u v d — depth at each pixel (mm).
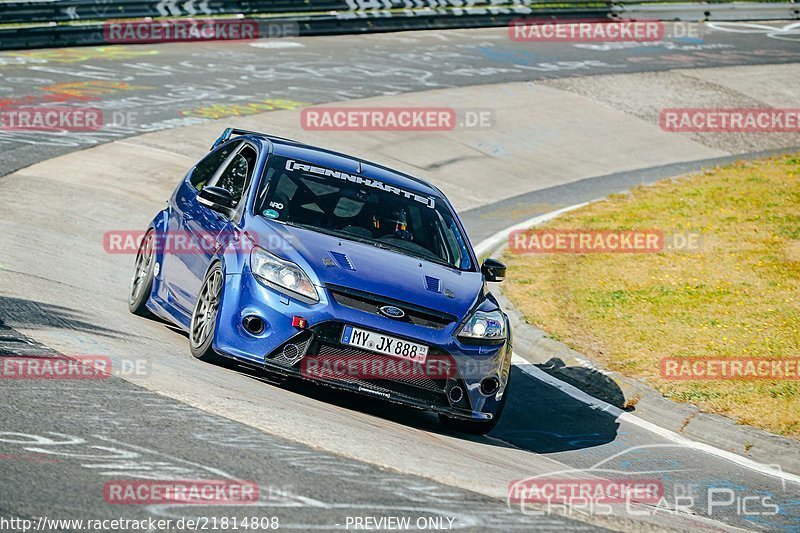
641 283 43062
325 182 27094
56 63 77625
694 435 29031
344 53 94125
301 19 100688
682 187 64062
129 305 29875
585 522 17281
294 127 66625
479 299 24641
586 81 91438
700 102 88938
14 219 39719
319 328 22172
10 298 26438
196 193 29000
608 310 39312
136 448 16766
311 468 17250
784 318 38125
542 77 91188
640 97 88438
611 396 31672
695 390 31344
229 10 96000
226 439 18016
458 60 95500
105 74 75500
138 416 18422
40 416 17594
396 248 25547
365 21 105250
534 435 26938
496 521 16234
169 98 70188
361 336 22281
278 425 19453
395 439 20734
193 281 25875
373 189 27531
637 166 71250
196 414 19156
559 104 83438
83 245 37844
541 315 38625
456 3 111688
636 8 121938
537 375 33062
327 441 19094
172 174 53000
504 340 24203
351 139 66312
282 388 23594
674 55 105938
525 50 102562
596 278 43875
